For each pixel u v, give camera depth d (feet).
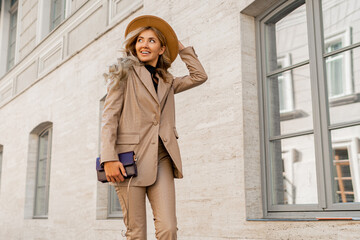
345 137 10.50
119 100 7.13
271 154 12.55
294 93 12.14
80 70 23.94
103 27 22.48
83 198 21.49
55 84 26.78
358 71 10.45
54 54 28.53
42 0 32.30
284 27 12.80
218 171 13.29
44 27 31.94
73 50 25.84
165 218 6.80
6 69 39.68
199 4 15.16
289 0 12.46
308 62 11.73
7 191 32.07
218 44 14.06
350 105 10.53
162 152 7.30
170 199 6.96
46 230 24.95
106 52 21.54
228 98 13.34
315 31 11.59
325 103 11.02
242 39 13.28
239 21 13.35
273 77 12.89
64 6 30.14
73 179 22.80
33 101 29.73
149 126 7.16
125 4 21.01
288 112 12.25
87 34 24.34
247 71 13.16
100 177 7.01
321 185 10.81
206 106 14.14
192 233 13.87
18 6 38.04
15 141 32.09
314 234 10.02
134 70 7.38
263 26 13.37
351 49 10.64
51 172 25.39
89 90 22.63
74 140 23.39
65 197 23.38
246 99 12.92
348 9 10.89
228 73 13.50
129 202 6.94
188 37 15.46
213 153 13.57
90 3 24.48
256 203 12.42
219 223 12.94
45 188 27.96
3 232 31.45
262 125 12.87
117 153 6.93
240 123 12.75
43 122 27.71
